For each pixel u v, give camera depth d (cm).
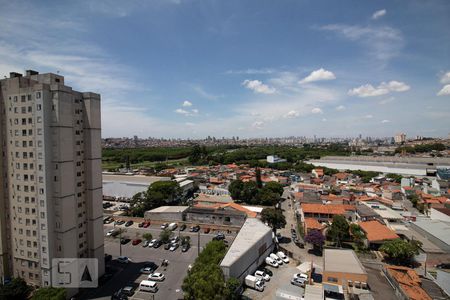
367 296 5644
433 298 5697
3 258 6612
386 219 10894
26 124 6266
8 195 6606
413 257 7875
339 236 9444
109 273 7469
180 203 15200
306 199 13812
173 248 9044
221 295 5406
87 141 7006
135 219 12231
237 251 6994
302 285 6731
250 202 15350
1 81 6512
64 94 6319
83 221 7000
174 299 6234
